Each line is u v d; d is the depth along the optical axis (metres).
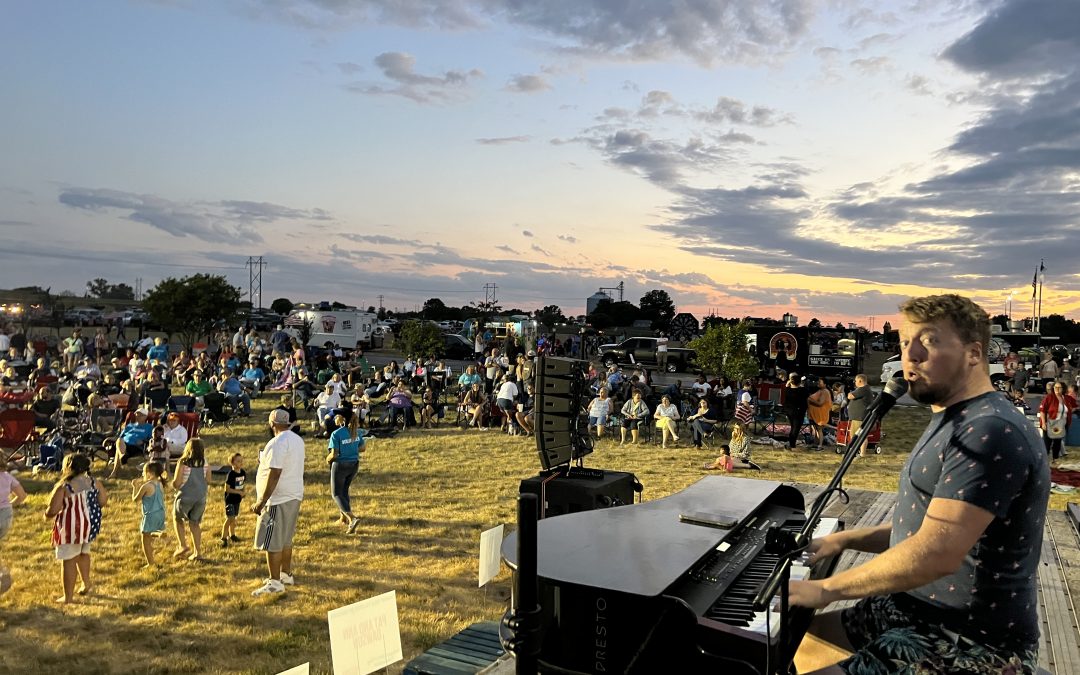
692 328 33.00
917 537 1.61
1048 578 4.61
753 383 19.00
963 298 1.76
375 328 40.16
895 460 14.05
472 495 10.80
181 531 7.82
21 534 8.70
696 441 15.65
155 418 13.37
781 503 4.01
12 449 13.08
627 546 2.64
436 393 18.81
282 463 6.77
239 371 22.41
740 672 1.94
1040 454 1.60
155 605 6.49
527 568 1.91
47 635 5.82
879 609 1.89
